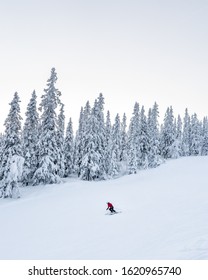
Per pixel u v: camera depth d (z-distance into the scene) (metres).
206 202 19.36
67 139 57.09
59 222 19.91
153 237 12.75
